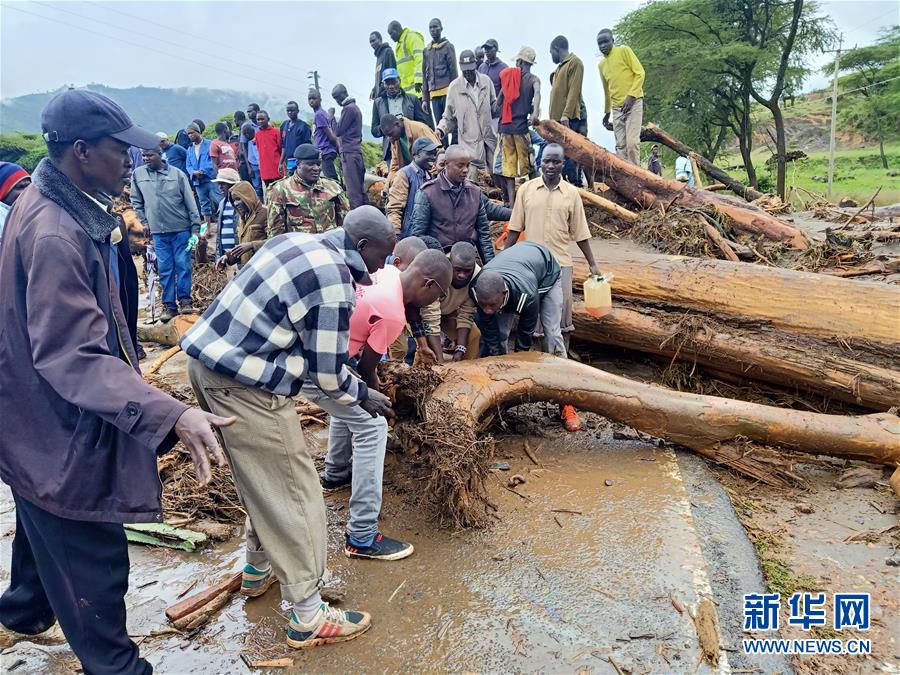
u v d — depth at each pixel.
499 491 3.77
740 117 23.73
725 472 4.27
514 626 2.67
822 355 4.89
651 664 2.48
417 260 3.17
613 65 9.11
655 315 5.59
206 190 11.48
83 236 2.04
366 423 2.97
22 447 2.04
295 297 2.32
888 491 4.03
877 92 32.66
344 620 2.62
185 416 1.91
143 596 2.97
